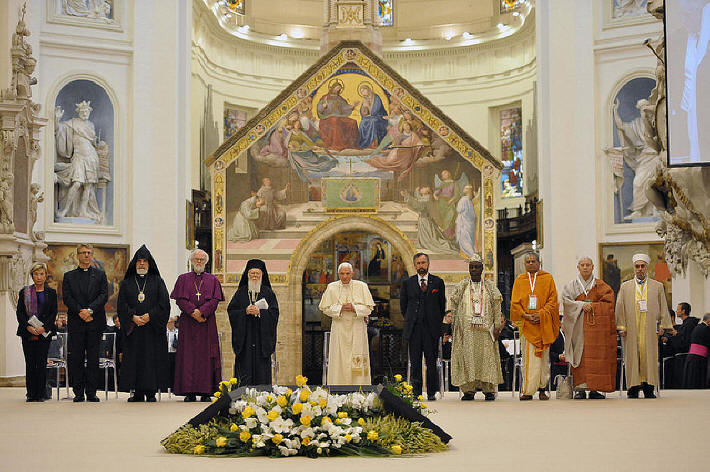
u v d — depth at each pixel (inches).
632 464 276.2
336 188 1111.6
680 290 774.5
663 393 650.8
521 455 301.0
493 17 1453.0
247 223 1106.1
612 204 1083.9
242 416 310.2
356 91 1123.3
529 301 615.8
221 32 1373.0
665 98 622.2
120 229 1092.5
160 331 607.5
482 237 1096.8
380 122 1119.6
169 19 1119.6
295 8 1485.0
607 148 1085.8
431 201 1108.5
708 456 295.1
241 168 1109.7
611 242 1078.4
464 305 620.7
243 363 615.2
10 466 273.9
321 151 1117.7
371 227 1109.1
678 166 575.2
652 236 1058.1
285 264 1106.1
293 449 297.9
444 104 1473.9
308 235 1107.3
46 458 294.0
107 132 1101.1
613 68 1090.7
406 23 1508.4
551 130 1105.4
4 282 723.4
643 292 614.2
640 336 610.9
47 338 587.5
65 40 1083.3
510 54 1422.2
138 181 1101.1
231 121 1417.3
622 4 1091.3
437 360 665.0
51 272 1056.2
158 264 1088.8
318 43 1478.8
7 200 709.9
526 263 625.6
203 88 1321.4
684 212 630.5
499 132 1446.9
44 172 1063.0
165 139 1107.9
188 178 1128.2
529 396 611.8
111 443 339.6
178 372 613.3
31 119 753.6
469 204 1101.1
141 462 283.3
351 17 1184.8
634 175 1077.1
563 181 1096.8
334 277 1217.4
